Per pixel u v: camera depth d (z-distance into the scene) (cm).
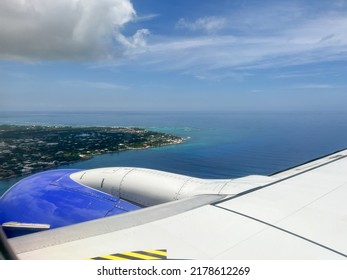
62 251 580
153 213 815
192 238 666
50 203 1268
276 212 851
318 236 702
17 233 1203
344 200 972
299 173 1357
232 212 839
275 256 601
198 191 1145
